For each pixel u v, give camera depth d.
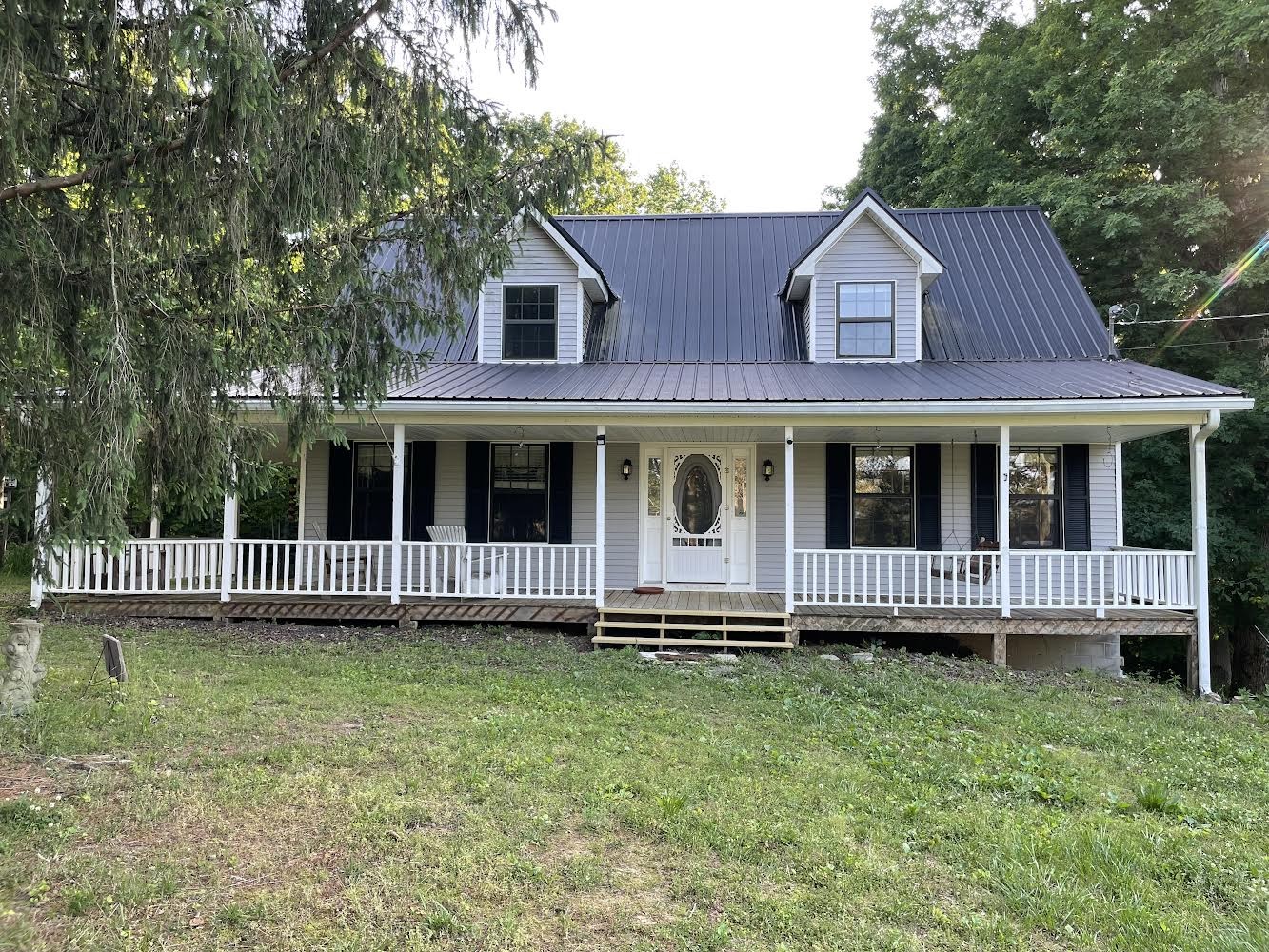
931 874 3.75
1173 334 15.78
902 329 11.72
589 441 12.13
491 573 10.83
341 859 3.64
